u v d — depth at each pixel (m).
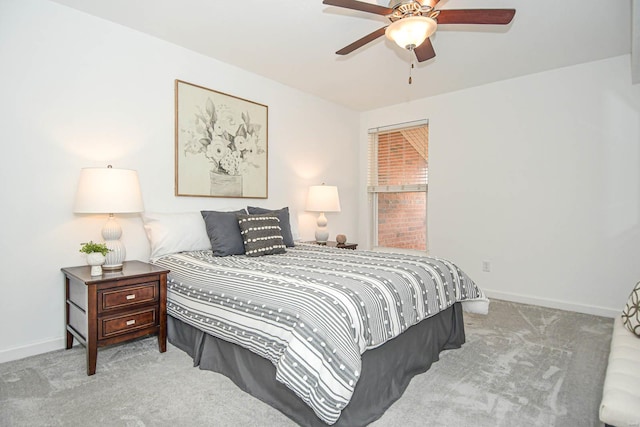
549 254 3.45
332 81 3.74
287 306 1.55
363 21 2.51
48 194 2.28
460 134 4.01
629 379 1.27
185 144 2.97
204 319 1.98
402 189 4.57
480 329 2.78
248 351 1.79
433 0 1.82
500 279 3.75
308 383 1.34
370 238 4.94
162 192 2.84
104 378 1.92
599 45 2.86
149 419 1.55
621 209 3.08
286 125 3.87
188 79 2.99
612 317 3.09
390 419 1.58
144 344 2.40
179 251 2.71
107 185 2.16
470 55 3.07
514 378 1.96
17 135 2.16
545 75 3.45
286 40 2.81
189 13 2.43
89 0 2.27
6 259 2.13
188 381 1.89
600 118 3.17
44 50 2.25
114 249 2.26
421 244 4.44
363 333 1.52
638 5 1.85
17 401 1.68
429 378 1.97
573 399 1.73
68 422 1.52
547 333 2.68
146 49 2.73
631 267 3.04
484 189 3.84
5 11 2.11
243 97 3.42
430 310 2.04
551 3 2.25
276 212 3.17
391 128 4.65
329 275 1.88
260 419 1.56
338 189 4.60
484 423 1.55
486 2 2.24
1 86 2.10
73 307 2.21
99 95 2.49
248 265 2.22
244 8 2.36
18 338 2.18
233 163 3.32
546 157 3.45
